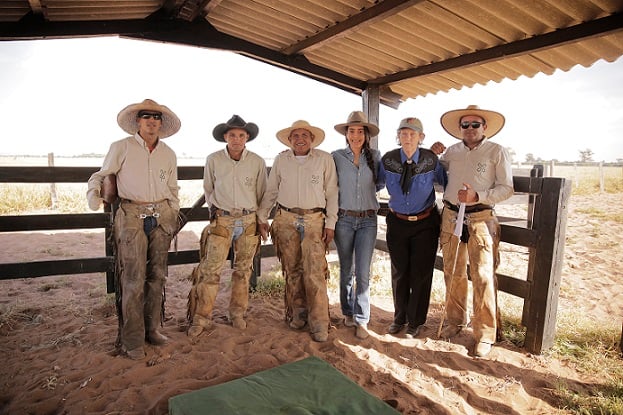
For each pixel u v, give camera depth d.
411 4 3.60
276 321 4.25
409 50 4.99
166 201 3.43
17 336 3.70
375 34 4.68
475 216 3.60
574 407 2.80
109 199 3.22
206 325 3.84
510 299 5.01
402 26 4.39
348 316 4.17
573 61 4.57
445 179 3.89
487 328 3.60
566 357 3.50
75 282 5.48
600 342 3.70
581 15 3.57
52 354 3.34
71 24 4.05
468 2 3.69
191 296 3.84
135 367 3.12
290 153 3.87
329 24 4.60
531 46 4.03
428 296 3.92
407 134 3.61
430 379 3.15
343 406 2.52
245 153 3.82
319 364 3.10
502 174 3.46
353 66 5.68
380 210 5.05
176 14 4.48
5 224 4.17
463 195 3.42
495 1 3.60
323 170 3.80
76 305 4.52
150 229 3.33
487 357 3.51
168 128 3.64
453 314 4.00
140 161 3.23
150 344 3.51
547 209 3.45
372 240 3.91
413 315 3.89
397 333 4.04
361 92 6.33
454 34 4.39
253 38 5.16
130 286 3.24
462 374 3.24
